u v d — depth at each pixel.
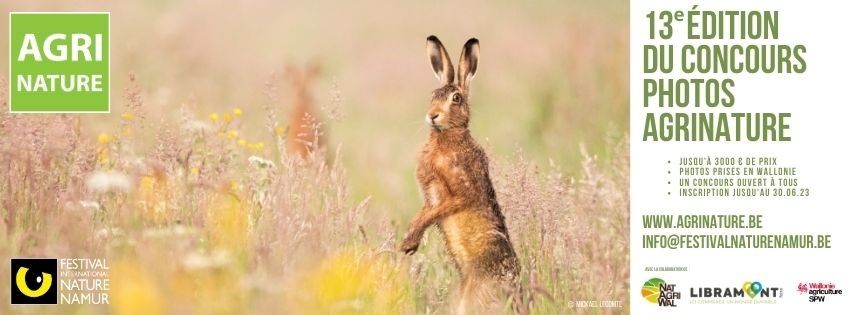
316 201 17.11
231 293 13.12
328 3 66.75
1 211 15.54
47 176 15.95
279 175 16.77
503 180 18.05
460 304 15.95
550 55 38.06
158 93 26.98
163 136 17.14
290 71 27.31
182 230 14.29
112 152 17.53
